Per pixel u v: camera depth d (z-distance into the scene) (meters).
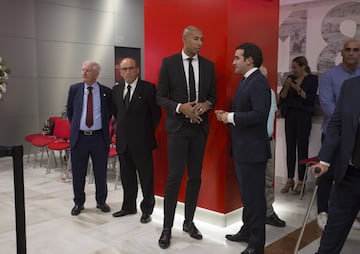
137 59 9.27
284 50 4.90
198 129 3.11
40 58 7.41
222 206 3.46
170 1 3.58
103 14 8.41
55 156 6.96
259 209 2.78
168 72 3.11
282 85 4.96
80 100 3.74
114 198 4.48
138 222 3.66
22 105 7.23
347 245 3.15
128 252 3.02
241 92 2.75
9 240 3.29
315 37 4.62
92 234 3.39
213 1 3.28
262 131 2.71
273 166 3.53
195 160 3.17
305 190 4.78
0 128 6.97
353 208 2.30
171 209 3.14
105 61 8.55
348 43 3.29
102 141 3.83
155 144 3.62
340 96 2.31
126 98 3.51
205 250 3.04
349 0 4.30
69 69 7.89
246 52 2.72
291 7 4.78
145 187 3.59
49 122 6.32
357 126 2.18
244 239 3.17
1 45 6.86
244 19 3.38
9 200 4.44
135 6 9.03
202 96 3.10
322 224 3.34
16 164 1.76
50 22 7.50
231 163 3.45
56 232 3.44
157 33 3.72
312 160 3.17
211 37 3.33
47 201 4.39
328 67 4.55
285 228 3.50
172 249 3.06
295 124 4.57
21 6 7.06
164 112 3.73
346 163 2.22
